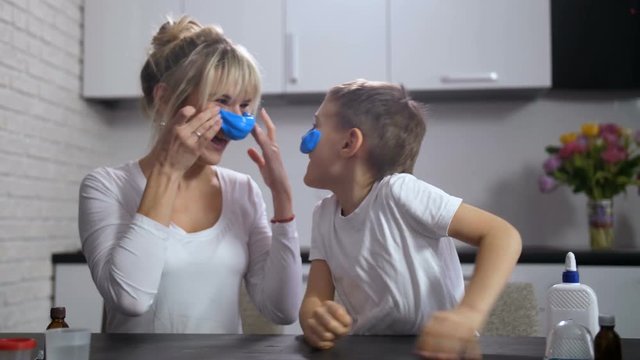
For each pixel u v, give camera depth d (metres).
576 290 0.94
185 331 1.36
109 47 2.72
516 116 2.81
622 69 2.65
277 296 1.40
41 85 2.41
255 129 1.40
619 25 2.66
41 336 1.05
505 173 2.80
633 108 2.76
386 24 2.62
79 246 2.70
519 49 2.56
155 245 1.23
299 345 0.94
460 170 2.82
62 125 2.56
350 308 1.19
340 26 2.63
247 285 1.51
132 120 2.95
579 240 2.76
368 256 1.12
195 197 1.47
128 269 1.20
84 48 2.73
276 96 2.73
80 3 2.73
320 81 2.63
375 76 2.62
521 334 1.61
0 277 2.12
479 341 0.98
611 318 0.85
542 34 2.55
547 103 2.80
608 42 2.66
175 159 1.27
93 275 1.30
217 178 1.52
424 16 2.60
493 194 2.80
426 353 0.79
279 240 1.40
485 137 2.81
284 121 2.89
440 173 2.83
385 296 1.10
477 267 0.92
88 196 1.38
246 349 0.91
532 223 2.78
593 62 2.66
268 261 1.42
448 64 2.59
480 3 2.58
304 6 2.65
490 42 2.57
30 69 2.33
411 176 1.13
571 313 0.94
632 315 2.14
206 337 1.03
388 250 1.08
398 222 1.08
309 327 0.92
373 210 1.12
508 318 1.62
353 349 0.90
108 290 1.23
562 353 0.82
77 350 0.79
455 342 0.79
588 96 2.78
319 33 2.64
